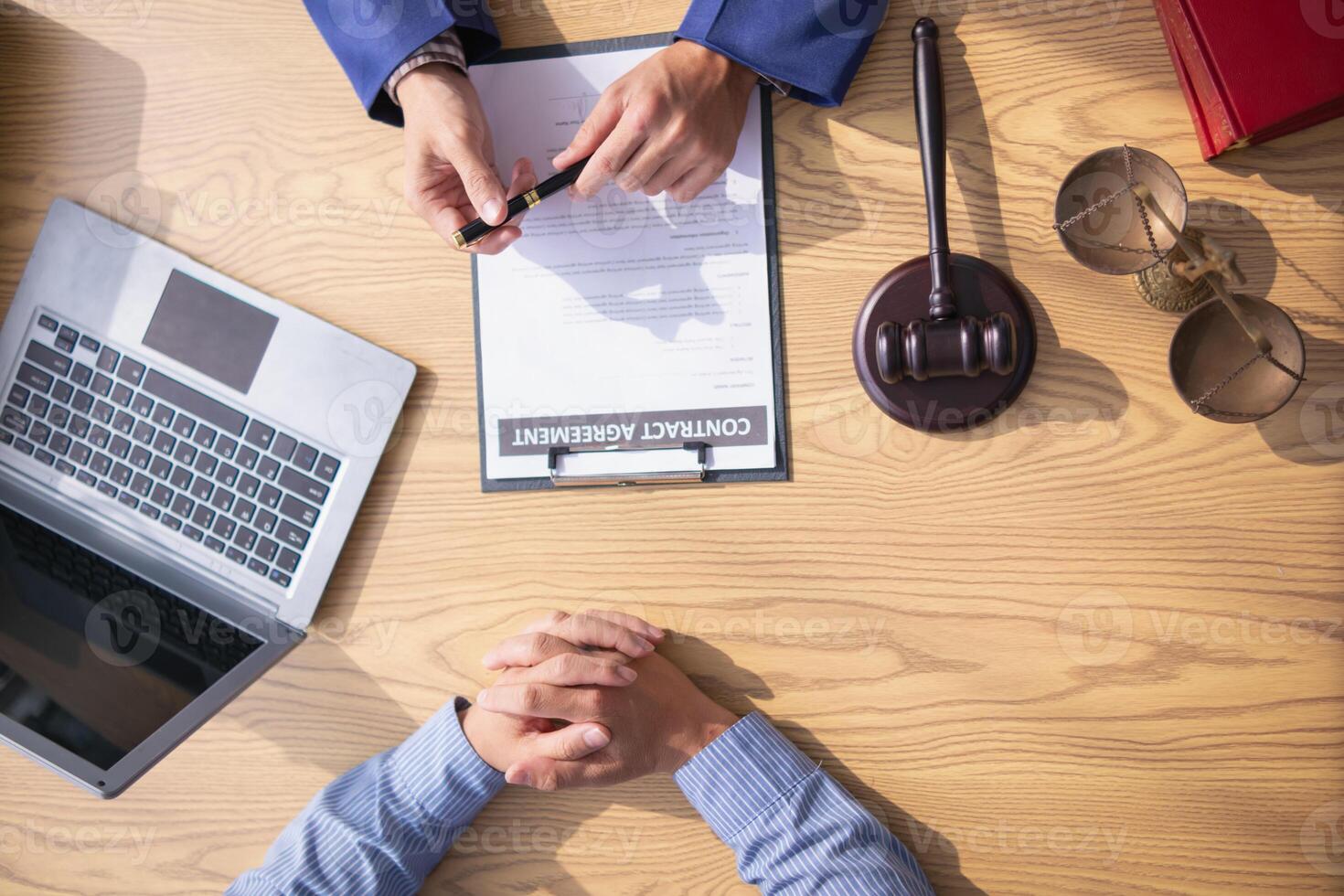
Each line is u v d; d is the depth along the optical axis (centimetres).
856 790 85
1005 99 84
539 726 86
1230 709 81
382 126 92
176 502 89
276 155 93
